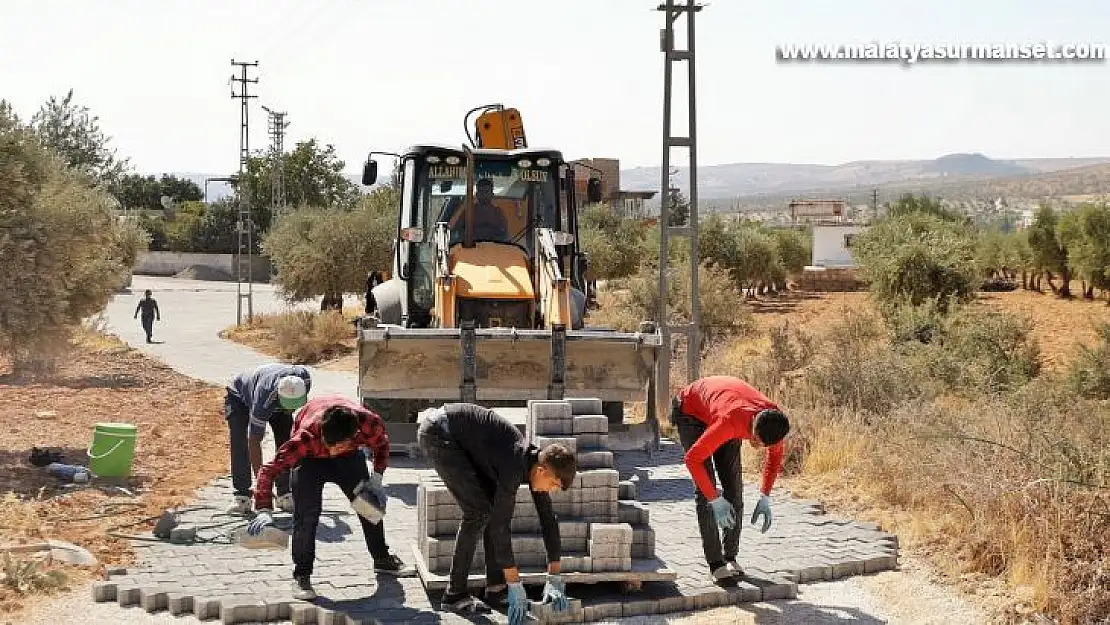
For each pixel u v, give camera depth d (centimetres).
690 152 2053
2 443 1662
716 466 1068
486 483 937
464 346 1580
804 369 2188
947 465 1238
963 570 1092
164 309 6919
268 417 1248
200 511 1291
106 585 982
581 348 1656
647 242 6209
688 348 2072
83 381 2680
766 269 6781
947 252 4184
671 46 2028
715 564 1040
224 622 930
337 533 1218
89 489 1373
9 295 1567
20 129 1669
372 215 5491
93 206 1836
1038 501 1087
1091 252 5512
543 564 1010
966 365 2273
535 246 1836
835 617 974
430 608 956
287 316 4391
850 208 10838
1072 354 2638
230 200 12794
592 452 1074
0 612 924
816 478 1497
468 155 1834
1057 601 973
